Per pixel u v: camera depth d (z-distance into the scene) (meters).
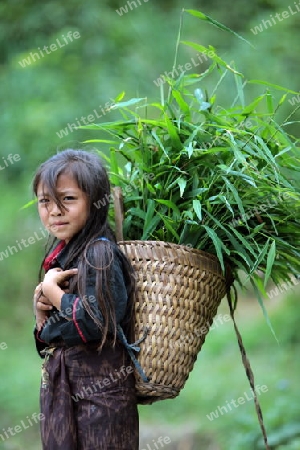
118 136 6.44
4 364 16.47
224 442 12.28
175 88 6.41
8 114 20.36
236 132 6.16
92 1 21.91
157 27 21.36
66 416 5.57
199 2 21.86
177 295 5.84
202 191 6.04
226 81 18.50
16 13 21.73
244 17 21.14
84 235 5.75
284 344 16.72
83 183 5.69
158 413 14.59
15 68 21.06
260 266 6.57
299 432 11.17
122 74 20.45
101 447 5.55
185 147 6.09
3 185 20.36
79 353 5.62
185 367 5.89
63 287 5.74
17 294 18.95
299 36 19.36
